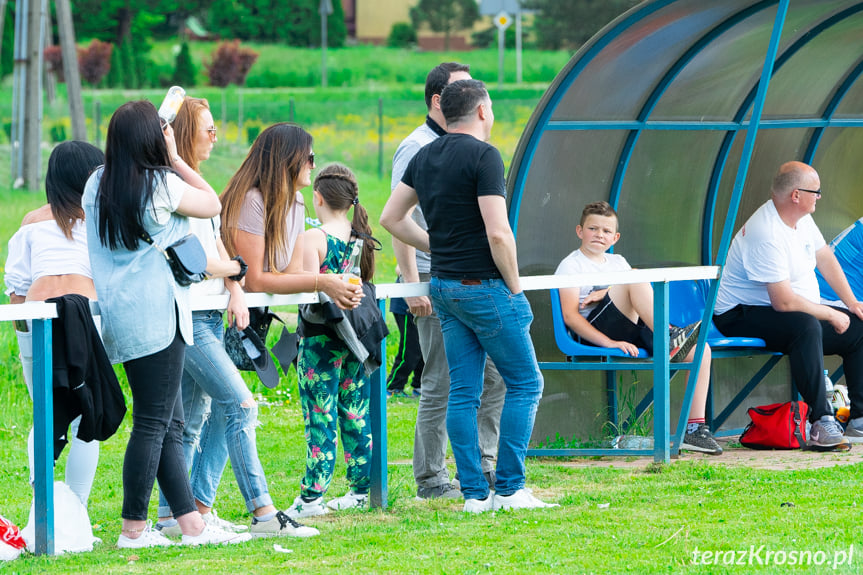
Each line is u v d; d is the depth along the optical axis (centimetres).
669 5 1977
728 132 2480
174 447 1521
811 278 2423
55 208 1574
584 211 2261
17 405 2805
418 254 1912
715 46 2208
